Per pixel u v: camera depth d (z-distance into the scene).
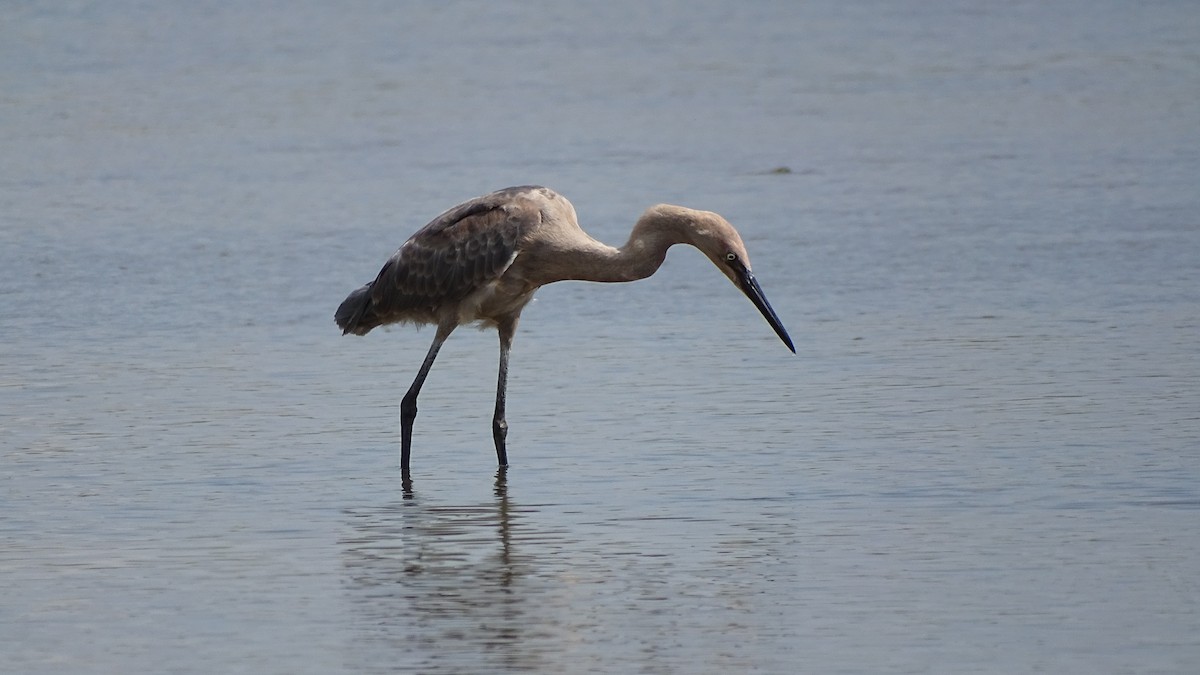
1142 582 10.22
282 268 21.42
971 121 32.03
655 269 13.38
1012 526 11.44
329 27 47.41
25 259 22.03
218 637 9.59
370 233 23.38
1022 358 16.41
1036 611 9.76
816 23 47.06
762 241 22.50
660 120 33.09
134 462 13.59
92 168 28.72
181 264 21.70
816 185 26.33
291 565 10.94
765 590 10.27
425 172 27.92
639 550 11.13
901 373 16.02
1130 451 13.16
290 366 16.97
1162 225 22.53
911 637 9.39
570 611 9.96
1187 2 47.66
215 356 17.38
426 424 14.80
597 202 25.16
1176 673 8.78
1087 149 28.59
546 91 37.00
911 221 23.47
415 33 46.53
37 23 46.94
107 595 10.37
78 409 15.27
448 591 10.37
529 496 12.52
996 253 21.33
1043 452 13.24
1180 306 18.36
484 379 16.39
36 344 17.92
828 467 13.04
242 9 50.41
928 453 13.32
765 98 35.59
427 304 13.77
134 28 46.41
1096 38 42.19
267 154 29.95
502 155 29.41
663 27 47.09
